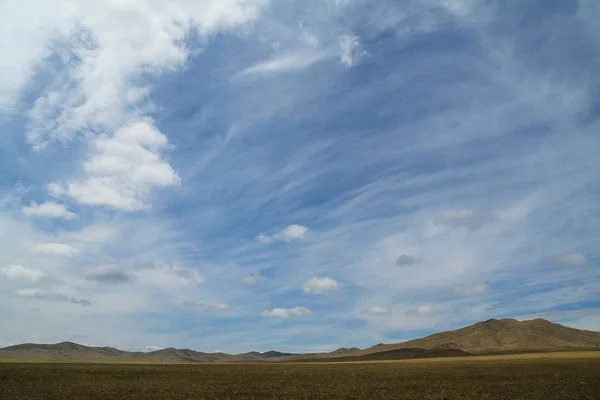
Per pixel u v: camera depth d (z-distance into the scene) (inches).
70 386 2260.1
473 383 2546.8
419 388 2329.0
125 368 3971.5
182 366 5004.9
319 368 4717.0
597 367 3690.9
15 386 2183.8
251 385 2507.4
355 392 2171.5
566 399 1859.0
